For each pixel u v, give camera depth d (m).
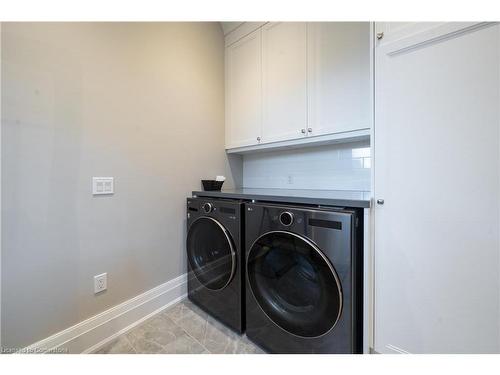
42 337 1.09
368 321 1.01
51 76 1.10
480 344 0.84
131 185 1.47
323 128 1.55
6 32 0.97
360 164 1.68
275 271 1.22
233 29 2.10
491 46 0.80
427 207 0.93
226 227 1.44
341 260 0.97
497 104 0.79
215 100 2.10
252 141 1.98
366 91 1.37
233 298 1.42
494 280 0.81
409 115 0.96
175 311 1.64
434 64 0.90
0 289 0.97
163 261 1.67
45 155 1.09
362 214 1.02
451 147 0.88
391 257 1.00
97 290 1.30
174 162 1.75
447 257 0.89
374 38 1.04
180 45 1.77
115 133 1.37
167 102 1.68
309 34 1.61
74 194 1.19
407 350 0.97
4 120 0.97
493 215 0.81
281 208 1.14
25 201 1.03
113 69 1.36
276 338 1.20
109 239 1.36
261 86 1.90
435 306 0.92
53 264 1.12
